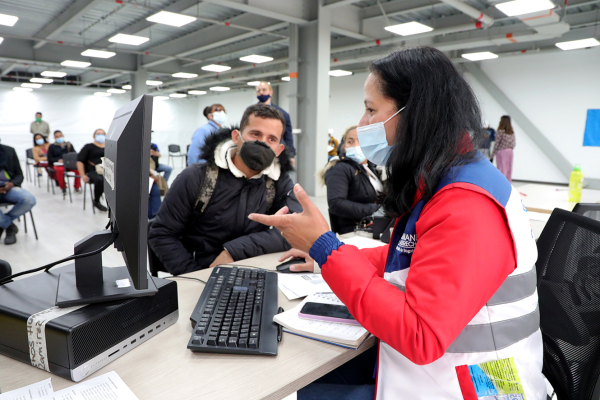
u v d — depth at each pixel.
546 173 8.48
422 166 0.67
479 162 0.66
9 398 0.58
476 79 9.10
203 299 0.89
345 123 11.61
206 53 10.36
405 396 0.70
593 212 1.54
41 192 7.02
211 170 1.45
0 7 6.58
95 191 5.32
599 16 6.59
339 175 2.33
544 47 7.93
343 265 0.67
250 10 5.51
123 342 0.71
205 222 1.51
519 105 8.65
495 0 4.60
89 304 0.71
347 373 1.02
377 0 6.19
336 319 0.82
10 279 0.81
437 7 6.68
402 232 0.78
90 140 14.42
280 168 1.58
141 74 10.80
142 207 0.65
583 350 0.84
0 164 3.87
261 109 1.46
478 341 0.67
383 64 0.72
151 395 0.60
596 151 7.75
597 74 7.60
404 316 0.59
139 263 0.66
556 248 0.99
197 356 0.71
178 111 15.95
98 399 0.59
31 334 0.65
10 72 12.59
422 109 0.67
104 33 8.49
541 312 0.97
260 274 1.06
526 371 0.69
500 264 0.62
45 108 13.44
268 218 0.74
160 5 6.62
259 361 0.70
